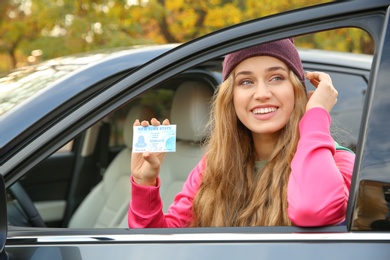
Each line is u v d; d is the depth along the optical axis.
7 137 2.21
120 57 3.02
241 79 2.32
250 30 2.06
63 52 6.82
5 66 9.00
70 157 4.61
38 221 3.66
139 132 2.14
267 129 2.29
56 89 2.67
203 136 3.28
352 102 3.68
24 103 2.49
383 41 1.91
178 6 7.32
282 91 2.28
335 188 2.03
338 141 2.71
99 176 4.64
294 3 7.30
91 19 6.77
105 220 4.04
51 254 2.01
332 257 1.86
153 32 7.79
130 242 2.00
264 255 1.91
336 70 3.71
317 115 2.20
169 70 2.12
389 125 1.86
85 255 1.99
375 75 1.91
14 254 2.03
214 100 2.72
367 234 1.85
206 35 2.11
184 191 2.59
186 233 2.00
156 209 2.36
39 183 4.52
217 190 2.39
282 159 2.29
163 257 1.95
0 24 7.59
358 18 1.96
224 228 2.00
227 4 7.36
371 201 1.85
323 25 1.99
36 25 7.29
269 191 2.29
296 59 2.31
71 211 4.52
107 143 4.65
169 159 3.59
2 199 1.86
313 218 1.97
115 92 2.12
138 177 2.33
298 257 1.88
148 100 4.07
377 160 1.85
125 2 6.84
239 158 2.40
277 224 2.23
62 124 2.11
